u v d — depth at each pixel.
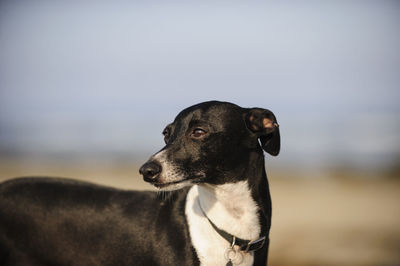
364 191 19.28
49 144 34.84
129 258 5.52
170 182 5.19
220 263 5.21
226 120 5.30
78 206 5.77
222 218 5.21
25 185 5.97
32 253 5.72
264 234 5.36
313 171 24.16
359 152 28.62
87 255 5.64
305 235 12.02
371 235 11.98
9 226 5.75
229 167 5.26
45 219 5.73
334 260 9.91
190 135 5.29
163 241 5.39
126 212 5.68
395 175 22.44
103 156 30.31
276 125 5.44
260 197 5.34
